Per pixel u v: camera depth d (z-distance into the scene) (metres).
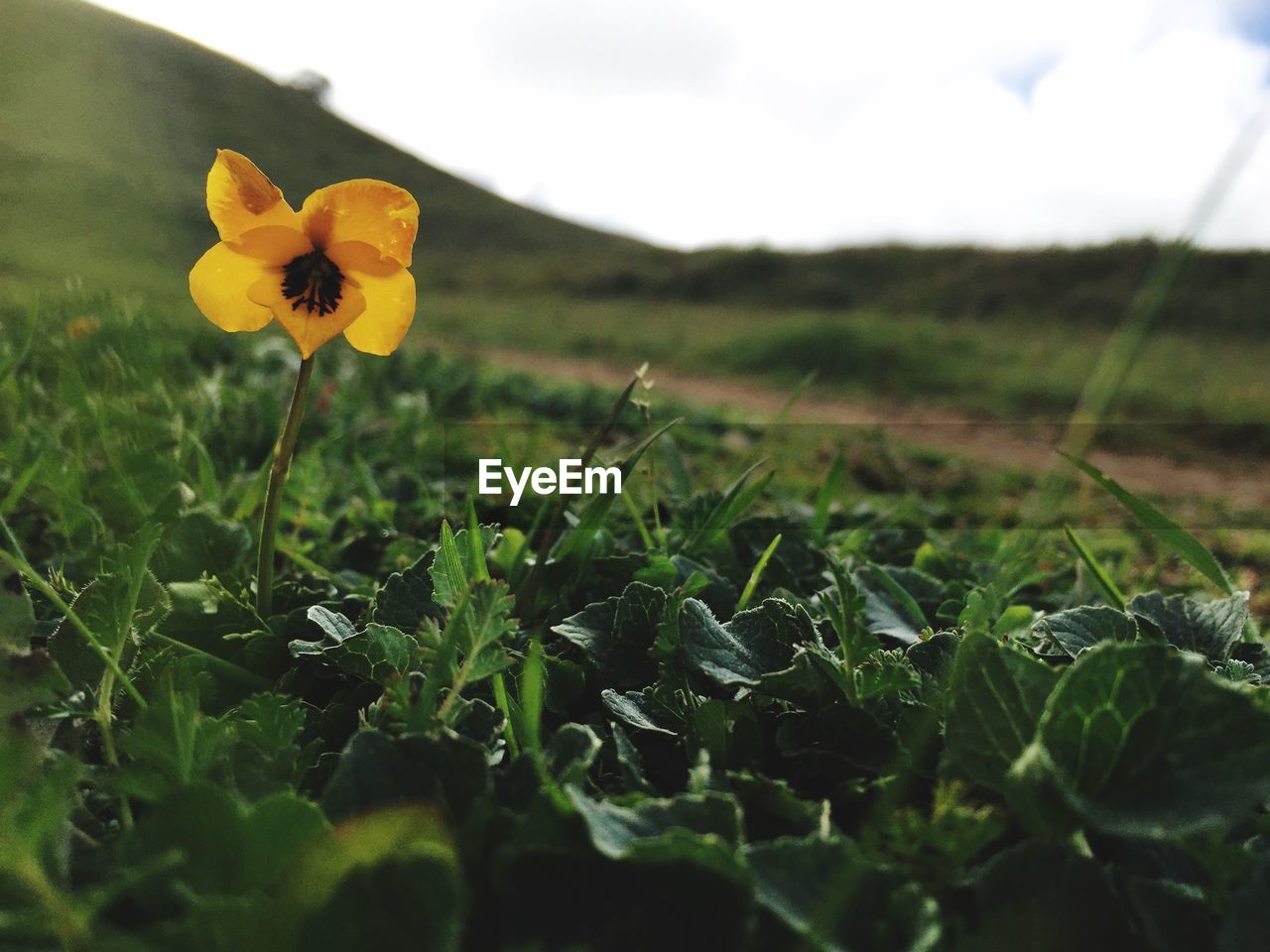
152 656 0.14
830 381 1.74
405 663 0.13
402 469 0.37
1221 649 0.16
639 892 0.09
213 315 0.13
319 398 0.44
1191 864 0.11
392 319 0.13
